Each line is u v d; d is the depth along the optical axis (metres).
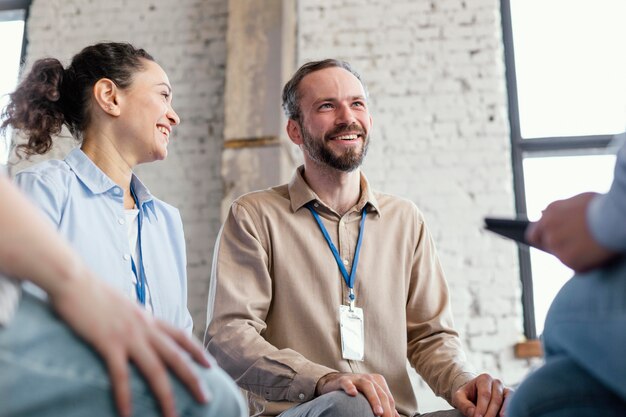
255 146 4.06
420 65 4.22
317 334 1.89
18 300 0.57
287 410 1.64
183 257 1.80
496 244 3.90
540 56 4.30
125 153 1.70
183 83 4.47
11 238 0.54
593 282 0.68
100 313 0.58
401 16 4.32
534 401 0.70
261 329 1.86
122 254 1.59
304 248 1.97
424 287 2.05
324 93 2.08
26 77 1.70
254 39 4.21
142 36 4.57
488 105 4.12
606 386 0.68
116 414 0.58
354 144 2.04
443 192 4.01
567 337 0.69
